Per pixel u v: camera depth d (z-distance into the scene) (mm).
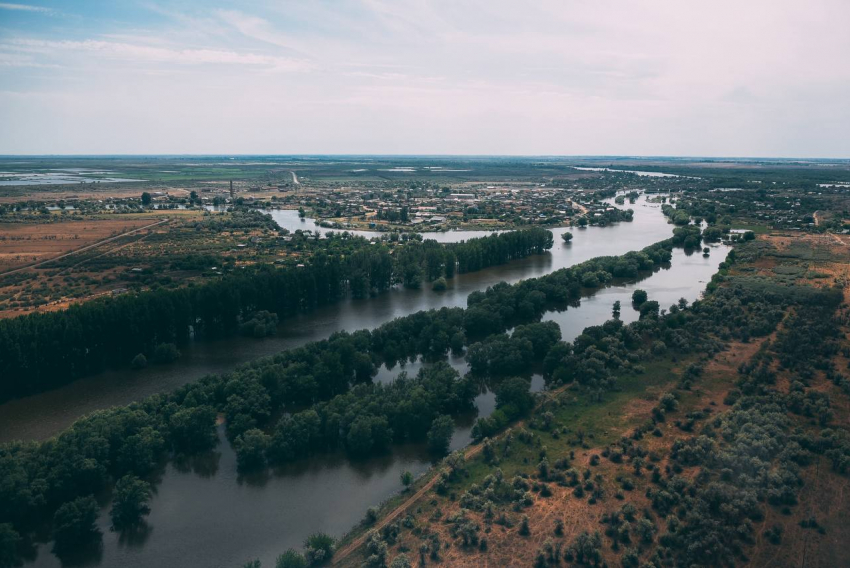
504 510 114500
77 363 187500
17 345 170500
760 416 141000
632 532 106312
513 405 155500
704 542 100125
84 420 139625
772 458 125812
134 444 132625
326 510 122125
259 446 136750
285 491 128625
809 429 137875
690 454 128375
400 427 146625
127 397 173875
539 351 198500
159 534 115500
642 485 120875
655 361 185875
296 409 165000
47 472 120000
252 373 166250
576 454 134250
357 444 138500
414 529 111312
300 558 102188
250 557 109562
